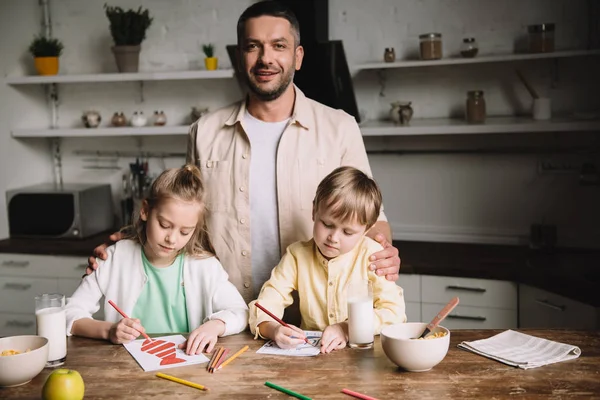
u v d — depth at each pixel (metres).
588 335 1.75
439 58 3.50
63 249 3.75
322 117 2.24
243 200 2.21
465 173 3.71
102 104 4.32
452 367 1.55
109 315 2.07
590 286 2.64
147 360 1.65
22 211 4.03
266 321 1.80
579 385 1.43
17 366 1.48
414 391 1.42
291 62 2.09
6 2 4.13
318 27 3.60
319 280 1.92
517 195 3.64
